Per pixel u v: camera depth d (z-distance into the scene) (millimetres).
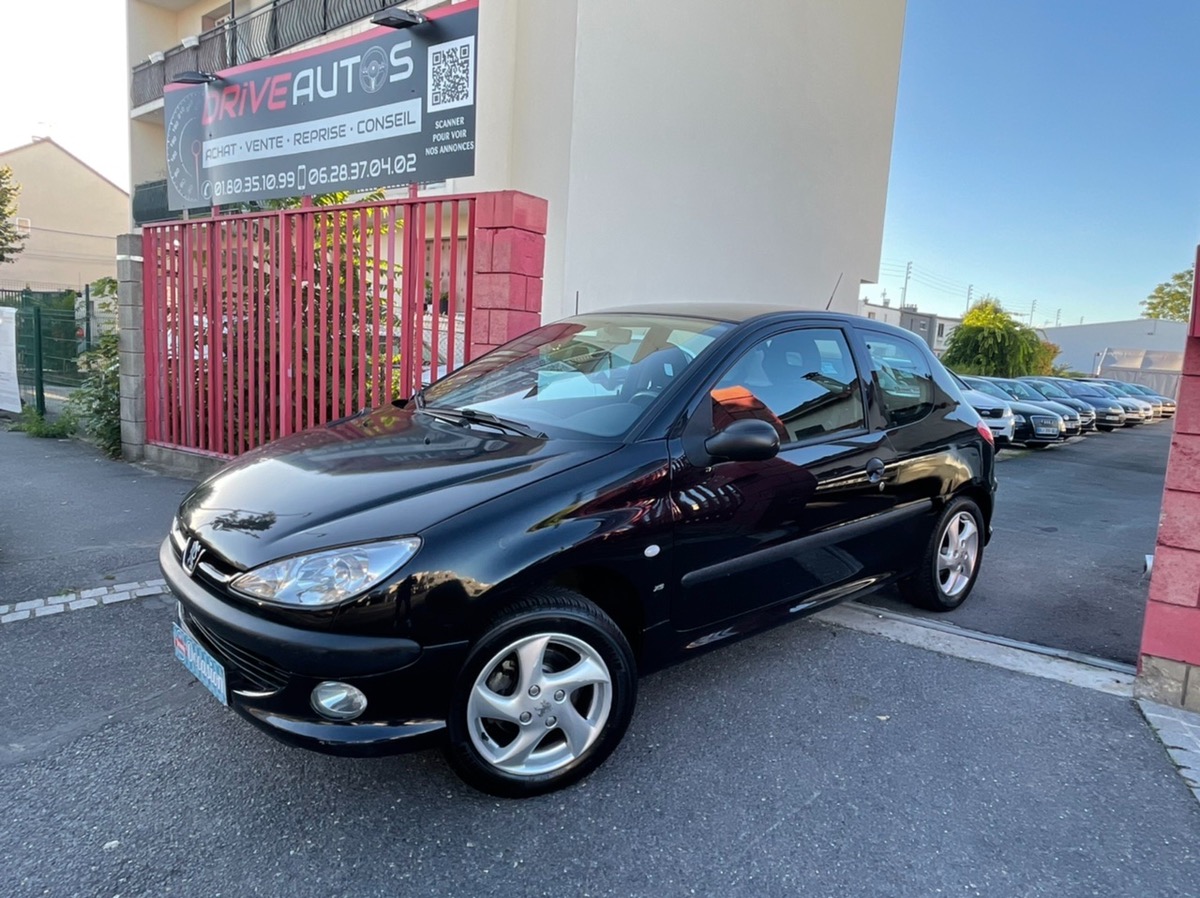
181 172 9023
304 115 7734
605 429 3006
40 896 2162
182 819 2504
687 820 2578
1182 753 3064
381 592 2328
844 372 3768
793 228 12766
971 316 37719
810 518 3428
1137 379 47750
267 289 6934
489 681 2561
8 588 4445
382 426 3439
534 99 9594
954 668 3771
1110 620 4617
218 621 2428
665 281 10680
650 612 2895
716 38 10797
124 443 8312
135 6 19156
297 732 2359
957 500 4348
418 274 6070
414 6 11422
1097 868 2414
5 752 2854
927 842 2510
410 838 2443
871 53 13789
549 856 2387
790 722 3225
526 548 2498
